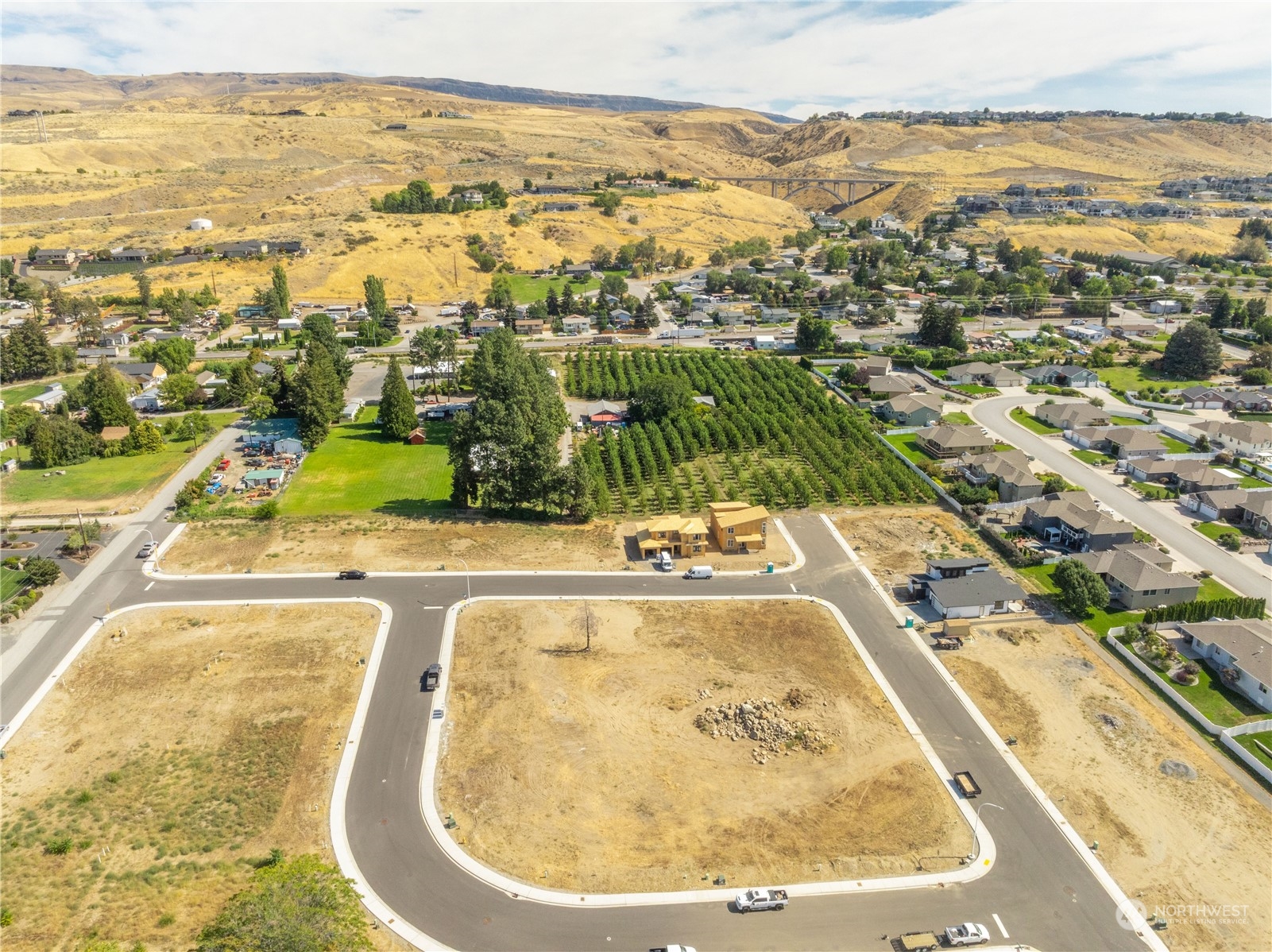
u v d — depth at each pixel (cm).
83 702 8194
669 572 10738
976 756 7556
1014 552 11112
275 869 5738
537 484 12112
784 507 12744
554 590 10269
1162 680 8494
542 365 17625
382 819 6812
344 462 14638
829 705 8231
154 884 6166
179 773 7262
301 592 10144
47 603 9912
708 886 6228
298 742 7644
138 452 14875
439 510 12625
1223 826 6788
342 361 18550
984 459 13638
